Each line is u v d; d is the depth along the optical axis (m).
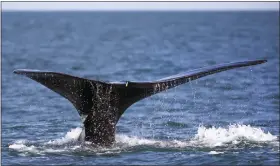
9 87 73.88
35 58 125.31
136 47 170.12
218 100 63.56
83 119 37.31
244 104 60.81
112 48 166.62
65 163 34.12
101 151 36.69
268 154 36.50
